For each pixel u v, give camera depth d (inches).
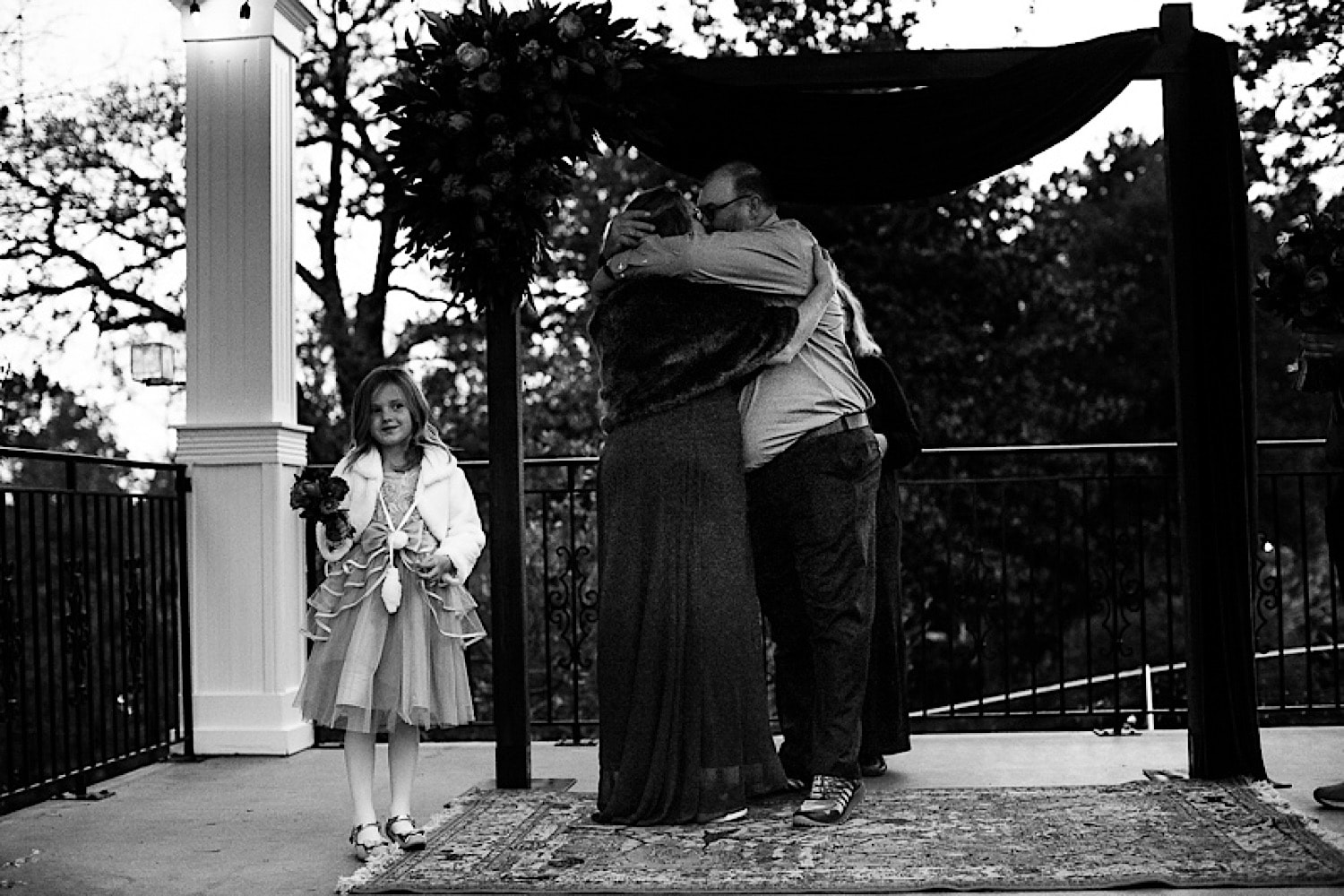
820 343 164.6
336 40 496.7
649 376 162.2
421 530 149.8
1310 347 167.2
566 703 473.7
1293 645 548.4
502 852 146.3
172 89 475.2
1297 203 501.7
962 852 142.2
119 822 171.6
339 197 505.7
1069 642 538.6
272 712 218.8
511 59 172.1
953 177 184.2
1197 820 154.0
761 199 172.4
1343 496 169.3
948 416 528.1
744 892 129.8
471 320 498.9
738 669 158.9
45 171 470.0
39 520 483.8
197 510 221.0
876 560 185.5
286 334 227.6
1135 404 567.8
